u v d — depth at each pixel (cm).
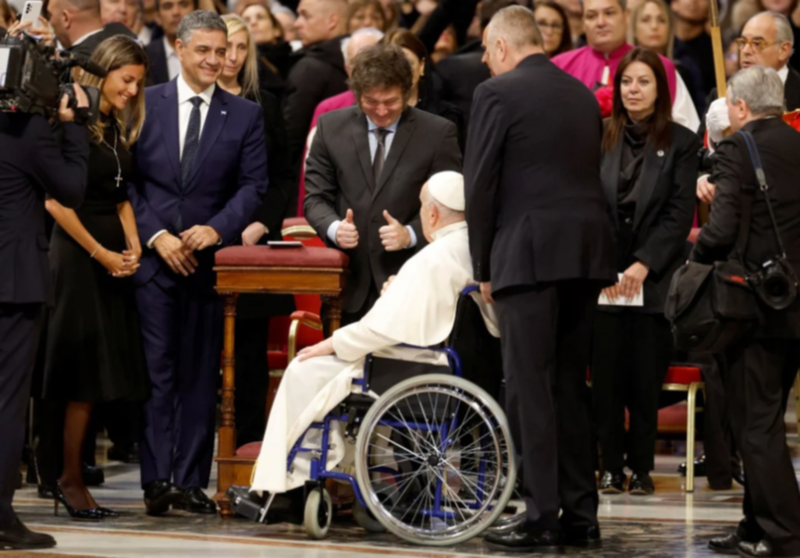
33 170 1227
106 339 1500
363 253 1504
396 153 1506
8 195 1224
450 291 1345
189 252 1522
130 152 1550
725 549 1264
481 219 1273
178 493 1512
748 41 1802
